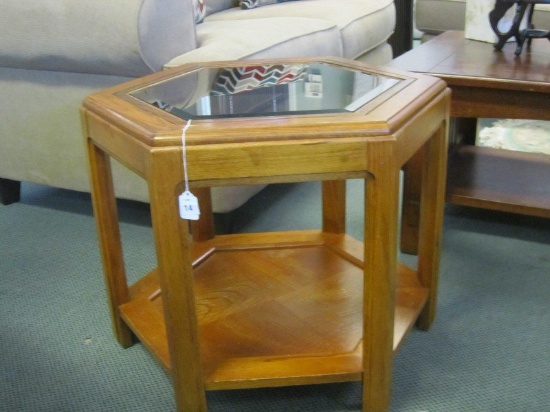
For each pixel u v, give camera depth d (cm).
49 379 103
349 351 92
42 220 161
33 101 147
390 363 86
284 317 102
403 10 275
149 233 151
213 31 156
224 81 97
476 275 127
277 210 159
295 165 73
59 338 113
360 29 192
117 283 105
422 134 84
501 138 196
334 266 117
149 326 100
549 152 183
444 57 137
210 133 72
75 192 178
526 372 100
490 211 155
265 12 205
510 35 138
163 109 82
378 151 73
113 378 103
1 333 115
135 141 75
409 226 133
